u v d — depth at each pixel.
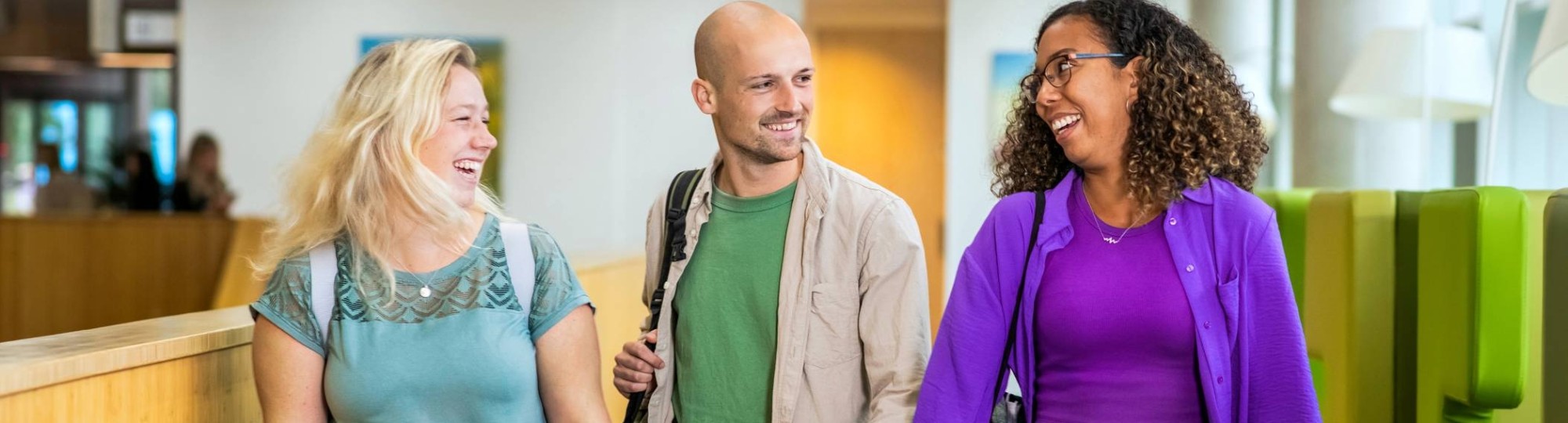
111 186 10.24
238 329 2.15
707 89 2.17
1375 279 2.67
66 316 7.27
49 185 10.27
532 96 10.51
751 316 2.18
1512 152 4.79
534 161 10.50
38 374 1.64
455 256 1.93
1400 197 2.70
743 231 2.20
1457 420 2.41
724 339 2.18
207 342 2.04
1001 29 9.58
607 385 4.51
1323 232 2.81
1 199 11.93
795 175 2.20
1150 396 1.80
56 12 11.34
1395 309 2.68
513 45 10.51
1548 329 2.04
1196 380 1.80
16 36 11.38
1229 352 1.78
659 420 2.24
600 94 10.48
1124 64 1.87
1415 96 4.75
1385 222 2.68
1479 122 5.06
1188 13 7.39
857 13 11.80
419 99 1.92
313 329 1.89
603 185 10.45
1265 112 6.51
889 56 12.30
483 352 1.88
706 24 2.16
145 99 11.97
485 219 1.99
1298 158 5.66
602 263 4.42
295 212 1.94
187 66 10.61
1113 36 1.88
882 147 12.30
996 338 1.91
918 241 2.13
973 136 9.59
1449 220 2.39
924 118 12.27
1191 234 1.82
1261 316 1.79
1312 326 2.86
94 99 11.99
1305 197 3.10
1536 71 2.36
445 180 1.98
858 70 12.34
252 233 7.23
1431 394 2.46
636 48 10.47
